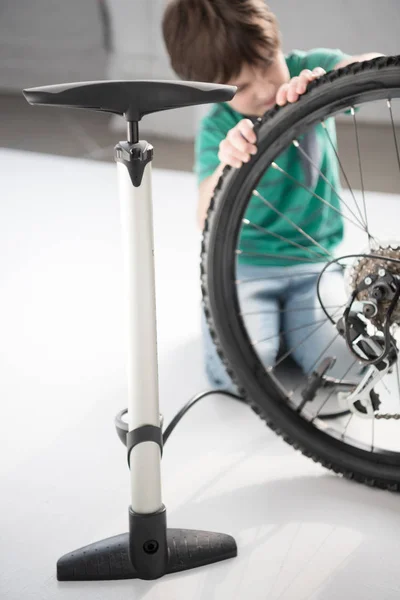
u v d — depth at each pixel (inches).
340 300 57.4
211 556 39.2
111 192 108.0
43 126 138.3
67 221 97.0
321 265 58.6
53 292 77.0
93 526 42.9
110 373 61.3
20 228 94.8
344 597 36.6
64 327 69.6
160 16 134.3
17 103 151.3
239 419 54.7
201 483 46.8
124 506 44.7
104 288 77.8
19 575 39.0
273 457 49.6
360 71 39.6
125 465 49.0
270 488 46.1
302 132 43.3
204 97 33.7
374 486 45.4
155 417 36.9
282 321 58.6
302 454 47.2
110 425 53.9
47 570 39.4
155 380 36.5
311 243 58.7
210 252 46.2
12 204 103.6
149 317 35.7
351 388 46.4
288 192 57.1
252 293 58.9
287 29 125.6
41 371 61.9
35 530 42.6
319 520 42.7
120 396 57.8
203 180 56.1
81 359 63.8
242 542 40.9
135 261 35.0
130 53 139.9
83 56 144.9
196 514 43.6
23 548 41.1
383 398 56.2
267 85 48.7
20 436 52.6
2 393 58.6
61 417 55.0
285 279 58.6
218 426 53.8
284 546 40.5
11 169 118.0
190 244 88.7
